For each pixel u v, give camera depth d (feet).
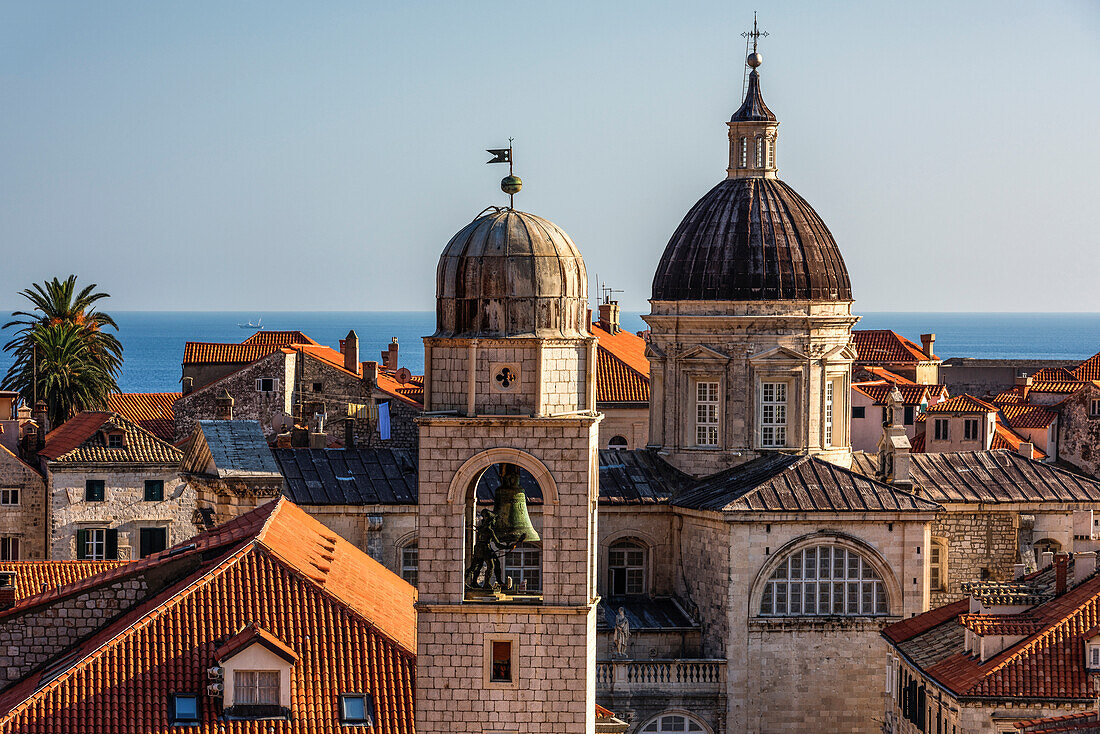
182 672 248.73
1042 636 320.70
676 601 450.71
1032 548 457.68
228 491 386.73
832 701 424.05
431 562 238.07
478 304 235.61
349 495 425.28
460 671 238.48
